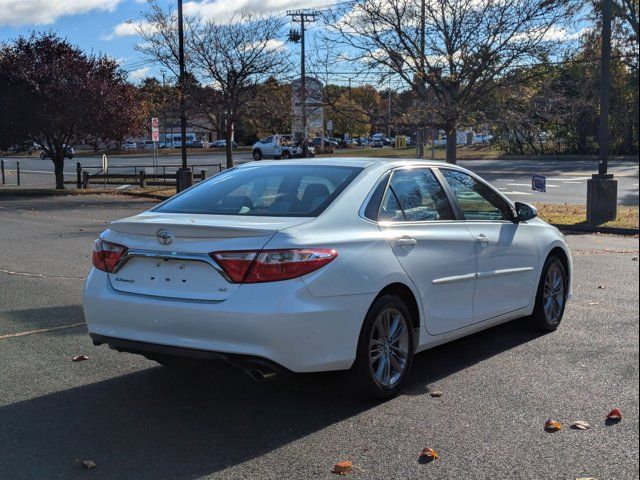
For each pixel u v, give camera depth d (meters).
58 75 26.22
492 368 5.49
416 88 18.16
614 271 9.87
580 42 19.80
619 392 4.93
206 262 4.21
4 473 3.69
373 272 4.52
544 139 51.88
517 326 6.81
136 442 4.09
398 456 3.90
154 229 4.42
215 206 4.92
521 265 6.10
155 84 30.28
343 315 4.32
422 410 4.60
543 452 3.96
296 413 4.55
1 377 5.23
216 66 24.48
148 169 42.44
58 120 26.25
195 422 4.40
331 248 4.33
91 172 42.72
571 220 16.47
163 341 4.31
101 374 5.33
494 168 39.41
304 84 19.08
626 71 44.34
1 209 19.95
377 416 4.50
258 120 25.83
